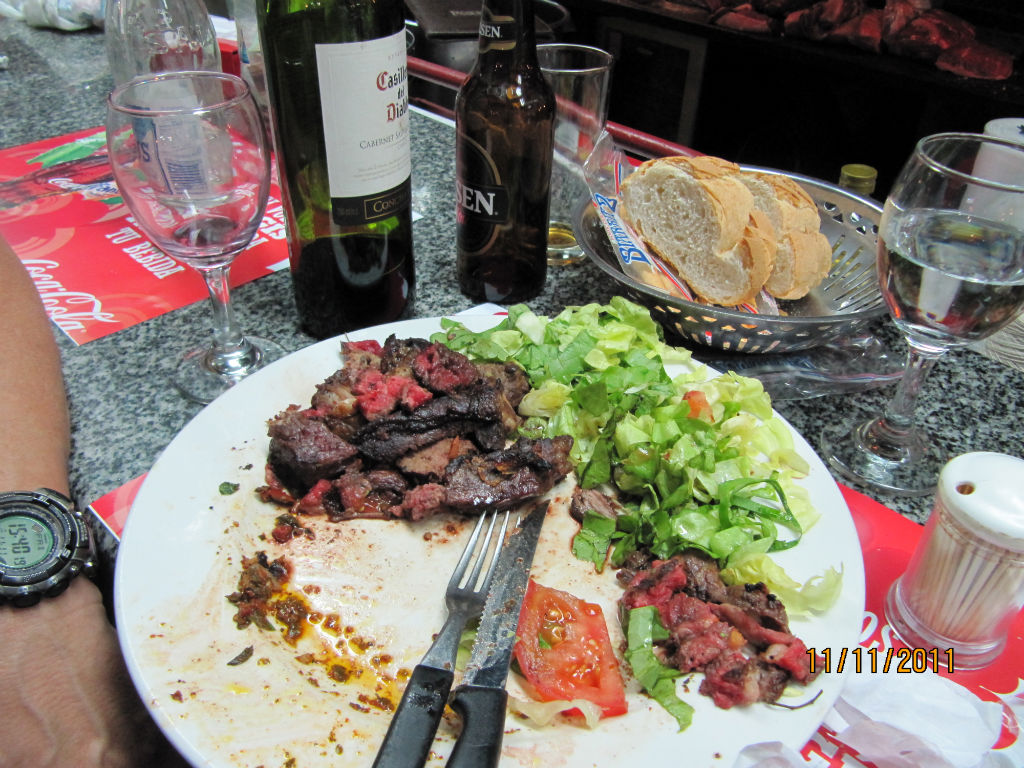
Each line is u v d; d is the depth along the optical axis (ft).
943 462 2.99
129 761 2.41
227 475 2.62
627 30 9.32
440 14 6.08
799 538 2.47
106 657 2.38
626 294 3.73
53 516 2.37
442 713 1.90
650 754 1.89
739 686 1.99
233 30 5.82
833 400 3.35
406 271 3.49
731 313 3.04
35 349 2.93
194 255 2.85
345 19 2.81
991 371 3.59
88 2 7.40
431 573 2.47
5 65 6.73
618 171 3.92
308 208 3.23
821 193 3.96
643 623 2.20
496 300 3.85
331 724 1.94
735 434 2.85
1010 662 2.31
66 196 4.69
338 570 2.45
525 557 2.45
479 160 3.39
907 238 2.64
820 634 2.17
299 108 3.03
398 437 2.79
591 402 2.89
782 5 8.49
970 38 7.41
